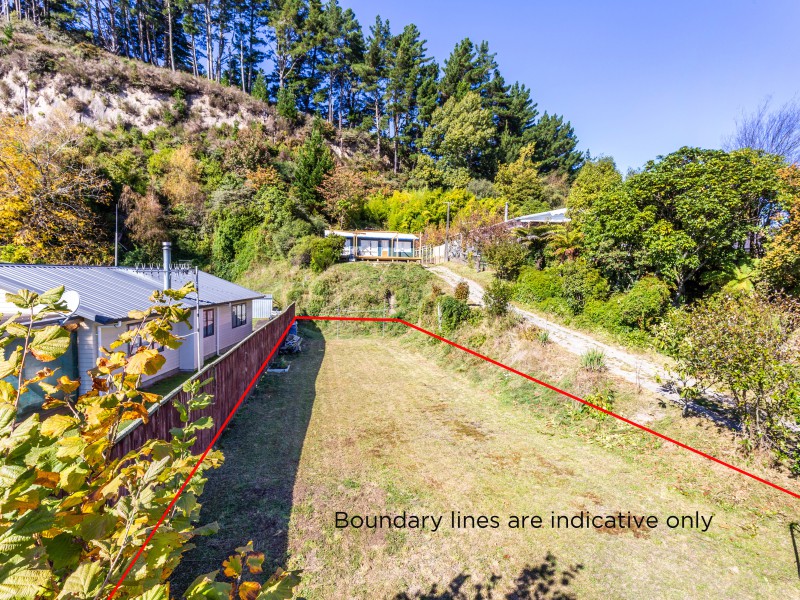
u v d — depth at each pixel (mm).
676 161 12055
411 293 21000
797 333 5453
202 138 36281
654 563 4047
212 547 4051
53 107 33562
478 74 49062
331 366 13078
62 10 43719
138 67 39438
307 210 32781
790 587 3742
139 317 1722
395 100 49188
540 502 5125
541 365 10133
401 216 37000
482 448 6770
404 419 8188
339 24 49812
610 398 7875
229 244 27266
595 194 22000
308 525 4527
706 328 5941
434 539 4367
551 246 16906
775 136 19234
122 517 1580
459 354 12977
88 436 1468
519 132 50062
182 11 47750
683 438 6477
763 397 5441
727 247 11531
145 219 25656
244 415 8031
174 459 2018
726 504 4980
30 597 986
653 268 12633
